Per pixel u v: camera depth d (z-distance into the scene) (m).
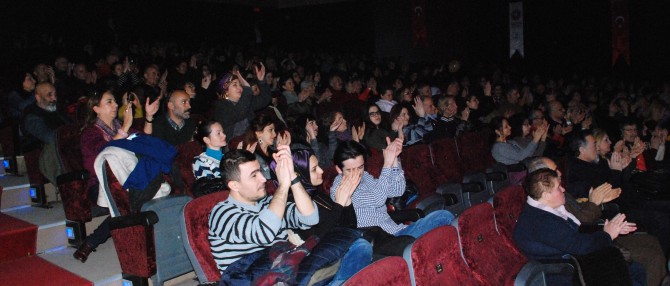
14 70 7.70
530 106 8.90
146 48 11.06
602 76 14.26
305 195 2.74
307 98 6.95
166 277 3.25
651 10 14.38
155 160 3.47
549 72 15.20
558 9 15.09
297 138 4.78
